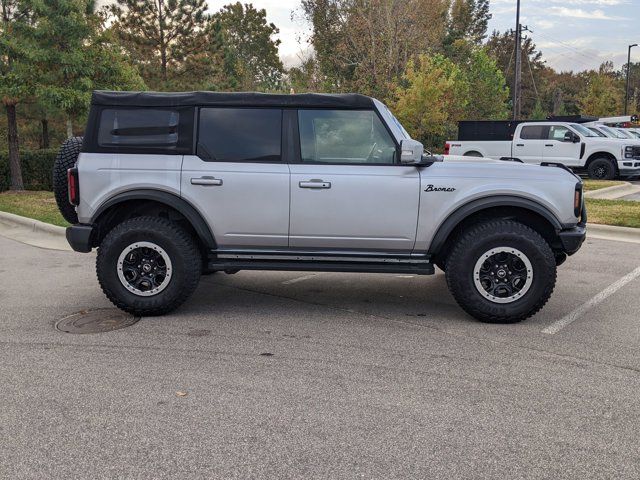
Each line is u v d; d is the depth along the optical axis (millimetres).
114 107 5234
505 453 3047
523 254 4984
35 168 17188
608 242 8945
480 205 5027
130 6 28125
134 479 2824
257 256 5324
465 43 38156
